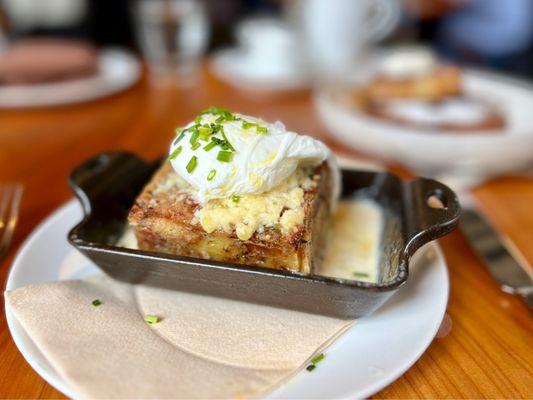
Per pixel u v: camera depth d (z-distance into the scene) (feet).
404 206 0.76
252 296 0.63
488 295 0.72
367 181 0.88
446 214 0.63
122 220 0.78
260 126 0.66
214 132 0.64
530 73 2.43
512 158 1.06
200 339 0.59
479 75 1.55
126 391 0.49
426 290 0.66
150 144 1.23
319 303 0.60
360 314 0.60
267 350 0.57
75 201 0.86
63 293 0.63
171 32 1.73
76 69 1.55
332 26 1.62
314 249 0.69
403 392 0.55
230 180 0.62
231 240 0.64
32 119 1.38
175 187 0.70
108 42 2.44
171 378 0.52
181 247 0.68
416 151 1.08
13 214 0.83
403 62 1.50
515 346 0.62
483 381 0.56
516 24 2.53
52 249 0.74
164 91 1.65
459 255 0.81
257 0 2.83
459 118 1.27
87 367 0.52
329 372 0.54
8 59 1.51
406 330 0.60
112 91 1.53
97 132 1.30
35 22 2.43
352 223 0.84
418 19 2.61
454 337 0.63
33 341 0.56
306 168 0.72
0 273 0.73
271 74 1.66
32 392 0.54
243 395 0.50
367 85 1.51
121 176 0.79
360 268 0.74
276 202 0.64
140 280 0.67
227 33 2.45
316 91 1.67
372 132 1.11
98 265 0.66
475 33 2.65
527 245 0.84
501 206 0.98
